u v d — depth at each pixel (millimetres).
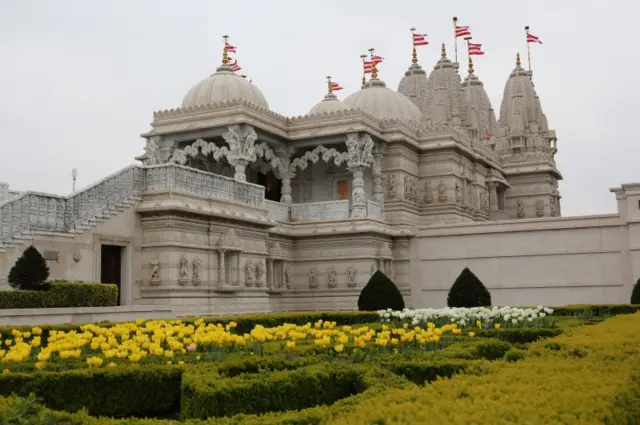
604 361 10867
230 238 31406
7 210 23719
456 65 58469
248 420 7711
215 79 45406
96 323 19688
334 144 45062
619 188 39000
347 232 41656
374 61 53625
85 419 7691
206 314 29906
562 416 6773
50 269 24297
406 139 45969
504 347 14961
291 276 43062
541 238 40812
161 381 10789
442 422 6547
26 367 11617
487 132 65812
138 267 28359
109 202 27578
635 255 38125
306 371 10312
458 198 48875
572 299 39688
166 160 42781
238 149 40281
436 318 21500
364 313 26844
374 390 8961
